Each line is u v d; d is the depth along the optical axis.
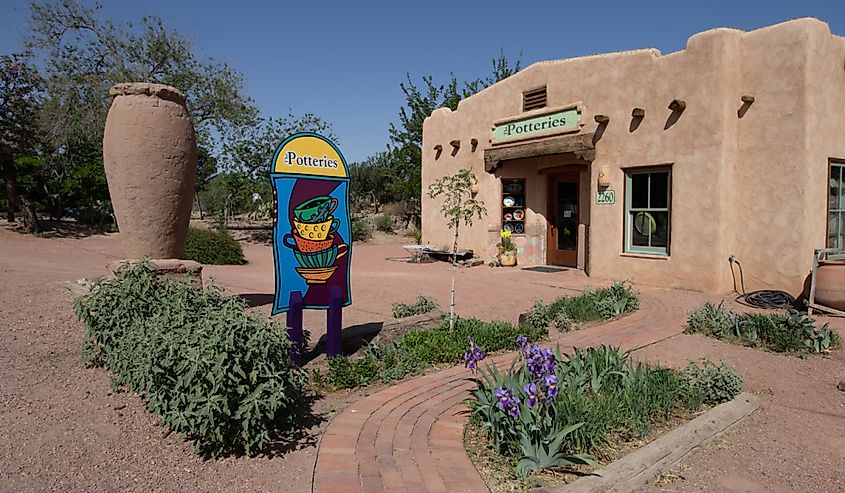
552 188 14.52
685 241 10.38
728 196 9.95
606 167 11.66
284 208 5.75
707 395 5.04
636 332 7.43
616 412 4.21
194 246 15.54
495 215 14.79
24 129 22.83
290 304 5.70
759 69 9.72
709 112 9.95
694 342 7.02
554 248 14.55
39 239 21.84
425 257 16.53
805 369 6.09
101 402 4.61
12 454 3.67
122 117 6.96
